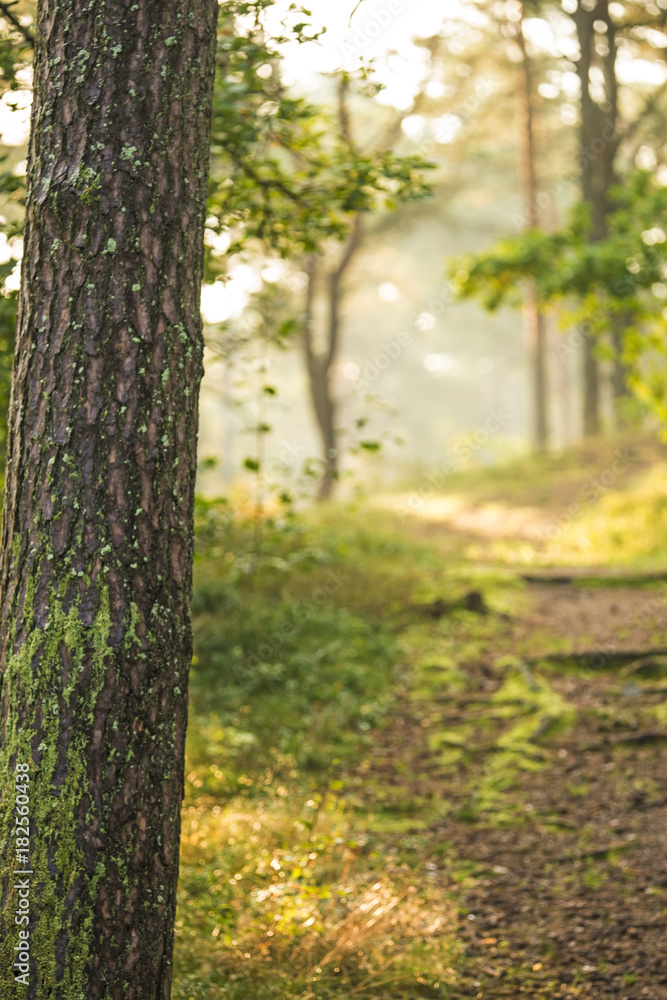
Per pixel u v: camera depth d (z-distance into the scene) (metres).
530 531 13.98
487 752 6.25
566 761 6.06
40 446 2.41
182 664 2.50
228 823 4.67
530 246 11.36
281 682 7.13
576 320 10.96
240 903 3.88
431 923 4.01
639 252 10.23
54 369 2.41
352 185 4.93
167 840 2.45
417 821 5.34
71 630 2.35
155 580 2.42
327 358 20.64
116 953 2.35
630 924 4.12
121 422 2.39
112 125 2.43
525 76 20.36
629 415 11.89
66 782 2.34
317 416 20.61
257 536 8.14
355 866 4.51
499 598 9.35
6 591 2.45
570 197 30.55
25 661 2.38
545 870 4.71
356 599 8.84
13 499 2.46
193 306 2.55
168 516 2.46
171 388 2.47
